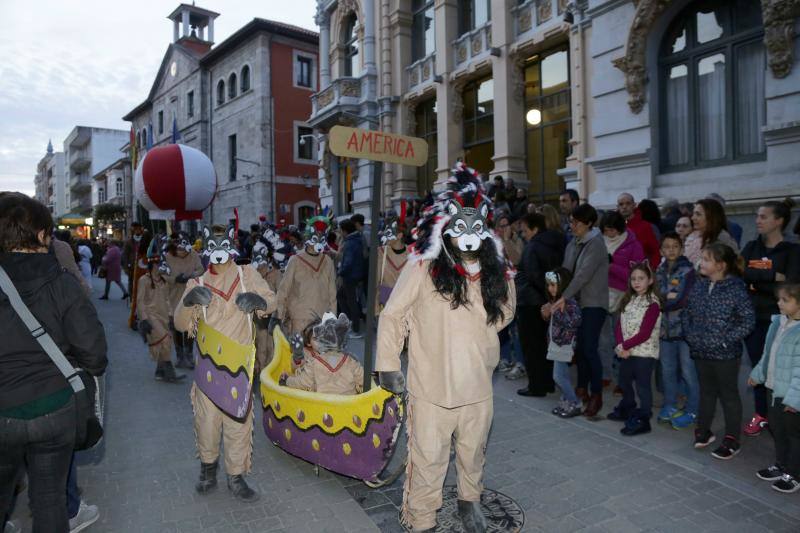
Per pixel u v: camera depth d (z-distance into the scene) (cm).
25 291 249
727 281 450
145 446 490
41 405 245
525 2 1282
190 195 1184
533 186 1332
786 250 490
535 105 1316
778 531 343
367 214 1812
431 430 319
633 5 931
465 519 338
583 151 1080
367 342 427
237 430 381
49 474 253
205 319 391
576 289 533
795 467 392
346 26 1947
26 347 245
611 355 670
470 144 1516
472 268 322
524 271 627
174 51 3584
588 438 495
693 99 901
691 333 464
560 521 357
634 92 936
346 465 398
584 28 1077
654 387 650
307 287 626
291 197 2889
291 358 515
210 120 3272
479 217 314
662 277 536
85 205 7338
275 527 354
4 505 258
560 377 552
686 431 509
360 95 1825
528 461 447
